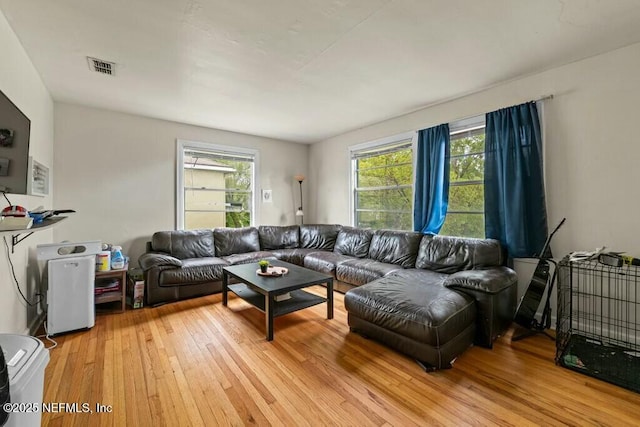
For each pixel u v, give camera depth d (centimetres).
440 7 184
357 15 192
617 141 236
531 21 199
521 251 279
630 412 158
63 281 249
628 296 232
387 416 155
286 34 213
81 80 289
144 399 168
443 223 362
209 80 290
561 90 264
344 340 243
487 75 280
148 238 410
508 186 287
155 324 273
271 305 244
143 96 331
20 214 169
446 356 198
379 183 448
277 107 370
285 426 148
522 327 264
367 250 409
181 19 195
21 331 232
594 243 248
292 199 565
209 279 354
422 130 368
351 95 330
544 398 169
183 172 439
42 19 195
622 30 210
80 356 215
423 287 248
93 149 368
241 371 196
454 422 151
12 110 169
